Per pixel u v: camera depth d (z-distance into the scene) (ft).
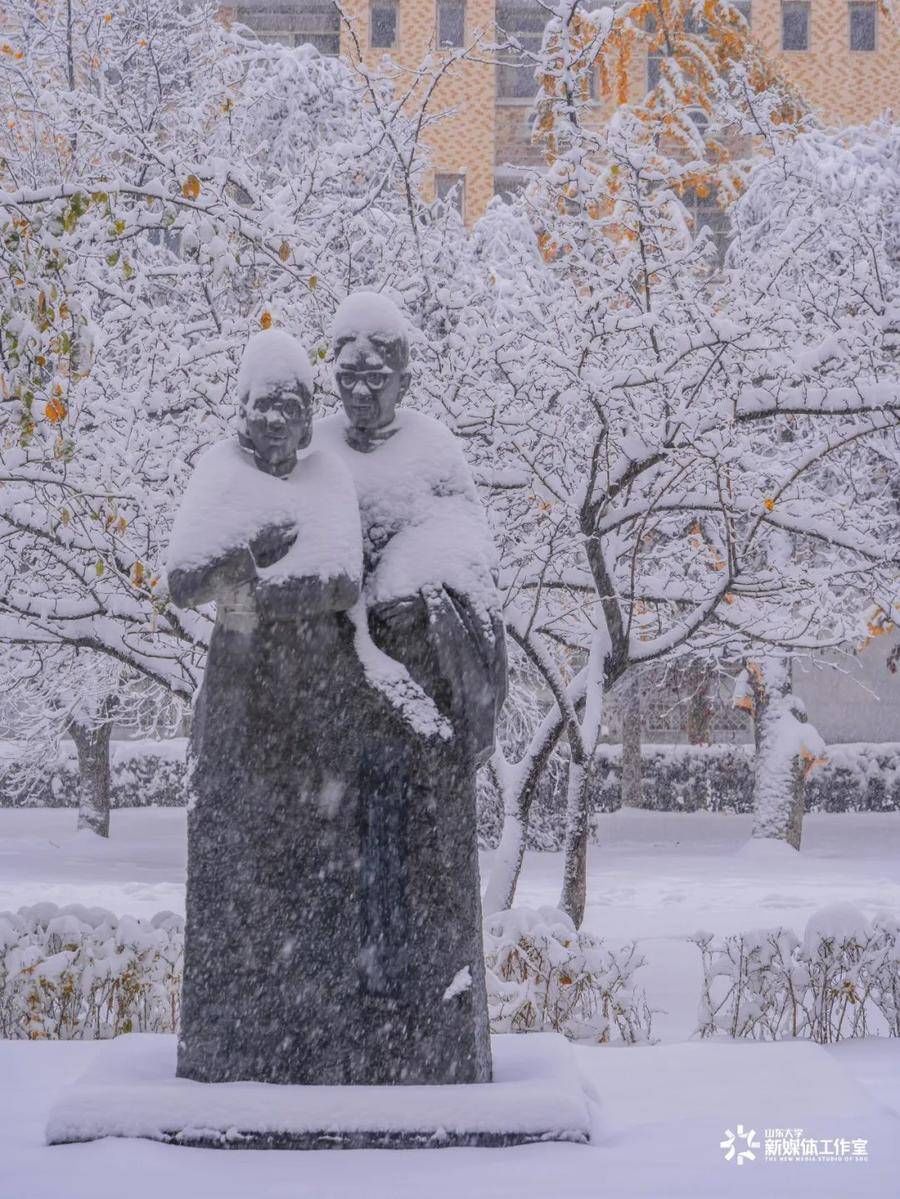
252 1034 17.28
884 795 113.60
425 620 17.84
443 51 37.01
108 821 88.89
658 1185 14.71
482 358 32.30
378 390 18.53
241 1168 15.15
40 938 29.58
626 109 36.60
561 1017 28.45
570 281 36.29
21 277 23.18
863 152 78.38
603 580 33.42
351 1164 15.34
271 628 17.53
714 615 36.63
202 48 61.57
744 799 110.83
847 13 123.34
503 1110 16.25
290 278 33.24
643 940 43.91
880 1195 14.46
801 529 35.01
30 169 42.09
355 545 17.40
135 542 31.91
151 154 30.89
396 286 34.86
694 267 35.42
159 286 39.86
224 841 17.48
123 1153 15.55
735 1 122.83
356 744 17.53
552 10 35.17
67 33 43.11
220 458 17.81
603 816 105.60
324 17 117.60
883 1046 27.07
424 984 17.30
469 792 17.63
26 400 23.62
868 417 32.94
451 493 18.56
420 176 37.32
